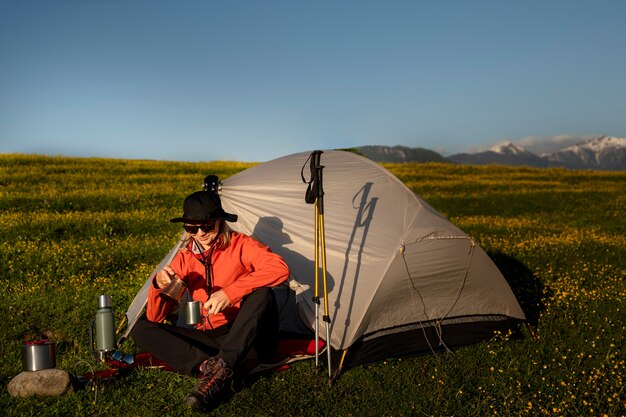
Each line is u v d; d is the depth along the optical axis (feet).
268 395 14.44
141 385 14.73
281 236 18.37
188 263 15.43
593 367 16.83
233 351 13.99
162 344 14.53
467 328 18.80
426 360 17.16
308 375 15.70
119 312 21.49
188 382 14.87
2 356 16.93
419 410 13.91
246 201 19.74
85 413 13.17
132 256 31.91
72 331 19.34
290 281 16.96
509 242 42.60
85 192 62.44
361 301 16.69
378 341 17.26
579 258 35.22
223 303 14.11
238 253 15.24
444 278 17.97
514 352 17.97
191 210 14.75
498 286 18.95
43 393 13.55
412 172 118.93
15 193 58.75
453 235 17.71
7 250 31.30
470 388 15.24
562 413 13.91
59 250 31.94
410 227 17.51
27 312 21.20
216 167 102.78
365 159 20.54
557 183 103.91
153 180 80.02
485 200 80.74
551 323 20.84
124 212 50.70
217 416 13.39
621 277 30.25
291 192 19.58
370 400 14.52
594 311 22.26
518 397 14.46
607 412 14.05
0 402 13.26
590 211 72.28
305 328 18.51
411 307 17.88
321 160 21.01
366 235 17.78
